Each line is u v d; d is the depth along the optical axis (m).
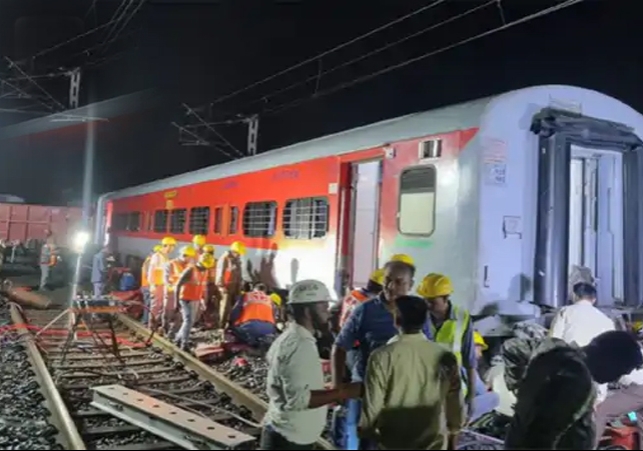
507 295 7.58
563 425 3.76
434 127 8.31
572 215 8.73
